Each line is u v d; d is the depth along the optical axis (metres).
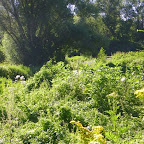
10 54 24.80
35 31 24.80
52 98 6.91
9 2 23.91
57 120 5.39
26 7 23.89
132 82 6.99
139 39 57.62
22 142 4.44
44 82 8.71
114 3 55.94
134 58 16.67
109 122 5.01
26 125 5.22
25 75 14.44
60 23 24.59
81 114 5.43
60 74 8.89
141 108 5.72
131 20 57.50
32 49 24.53
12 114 5.75
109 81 6.65
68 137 4.50
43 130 4.82
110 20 55.50
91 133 3.42
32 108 6.05
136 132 4.56
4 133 4.84
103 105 6.07
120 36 56.25
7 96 7.45
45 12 24.14
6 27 24.30
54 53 25.33
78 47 25.48
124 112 5.42
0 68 14.39
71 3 26.11
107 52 45.72
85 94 7.01
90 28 25.95
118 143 3.87
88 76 7.59
